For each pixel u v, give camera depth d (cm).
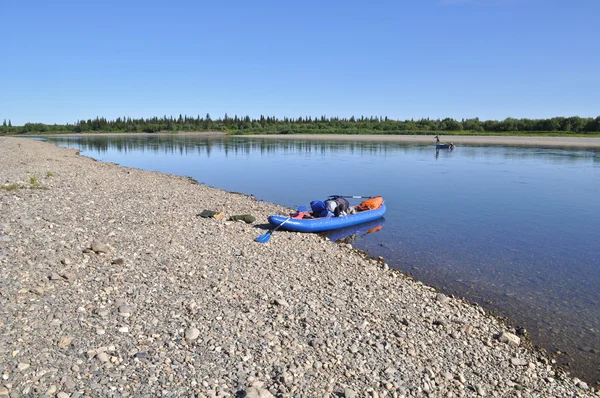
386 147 6462
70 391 493
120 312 689
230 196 2089
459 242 1434
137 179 2459
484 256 1286
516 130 10050
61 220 1182
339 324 739
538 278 1106
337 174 3294
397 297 901
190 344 623
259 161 4391
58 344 580
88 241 1020
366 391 559
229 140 9262
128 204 1559
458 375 628
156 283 829
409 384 589
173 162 4288
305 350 643
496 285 1055
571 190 2525
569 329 836
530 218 1803
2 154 3184
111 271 855
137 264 919
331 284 935
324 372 591
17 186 1609
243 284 873
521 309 921
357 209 1777
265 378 561
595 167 3694
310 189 2573
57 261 855
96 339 604
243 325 695
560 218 1805
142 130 14550
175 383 532
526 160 4322
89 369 537
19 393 478
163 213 1455
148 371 548
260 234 1329
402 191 2498
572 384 654
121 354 578
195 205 1692
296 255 1132
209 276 898
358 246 1370
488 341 753
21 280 749
